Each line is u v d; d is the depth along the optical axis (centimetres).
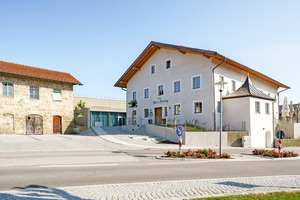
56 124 2842
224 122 2612
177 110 2912
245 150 1928
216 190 626
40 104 2702
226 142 2294
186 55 2838
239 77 2927
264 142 2609
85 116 3098
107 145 1881
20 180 736
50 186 667
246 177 795
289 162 1245
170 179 771
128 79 3600
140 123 3353
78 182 716
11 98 2477
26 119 2588
